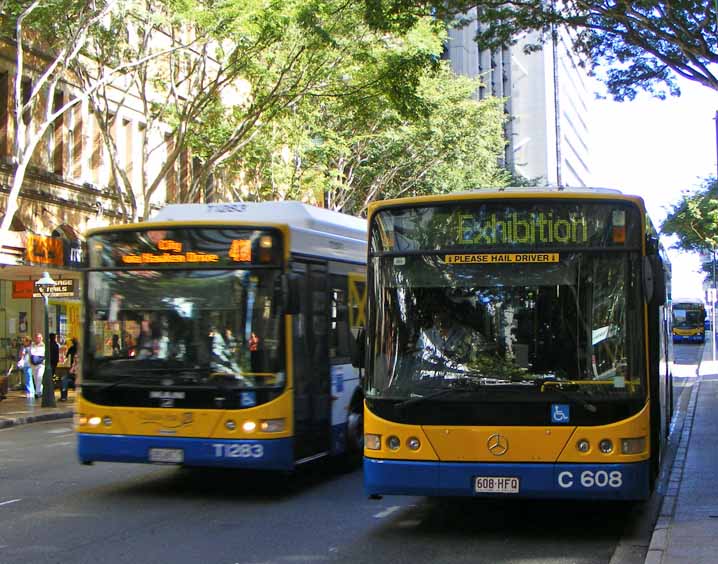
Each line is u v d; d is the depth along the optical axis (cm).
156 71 3044
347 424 1177
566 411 785
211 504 988
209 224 1014
